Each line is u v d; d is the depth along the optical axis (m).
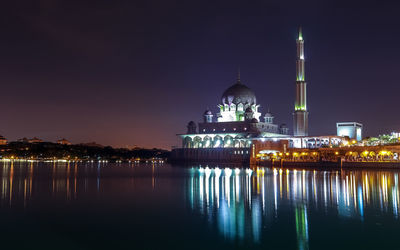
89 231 42.97
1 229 44.19
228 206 56.62
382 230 41.09
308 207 54.38
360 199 61.22
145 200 65.00
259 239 38.44
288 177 110.38
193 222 46.22
